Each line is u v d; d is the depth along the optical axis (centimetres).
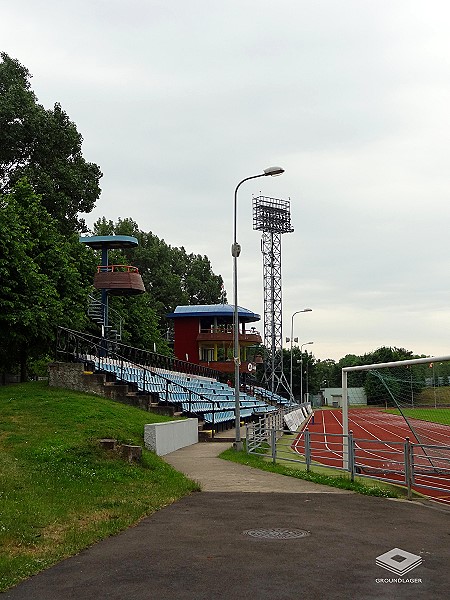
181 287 9981
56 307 3050
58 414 2256
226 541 979
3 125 4447
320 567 817
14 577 777
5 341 2952
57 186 4650
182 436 2639
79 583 761
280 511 1264
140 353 4925
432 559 860
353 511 1268
